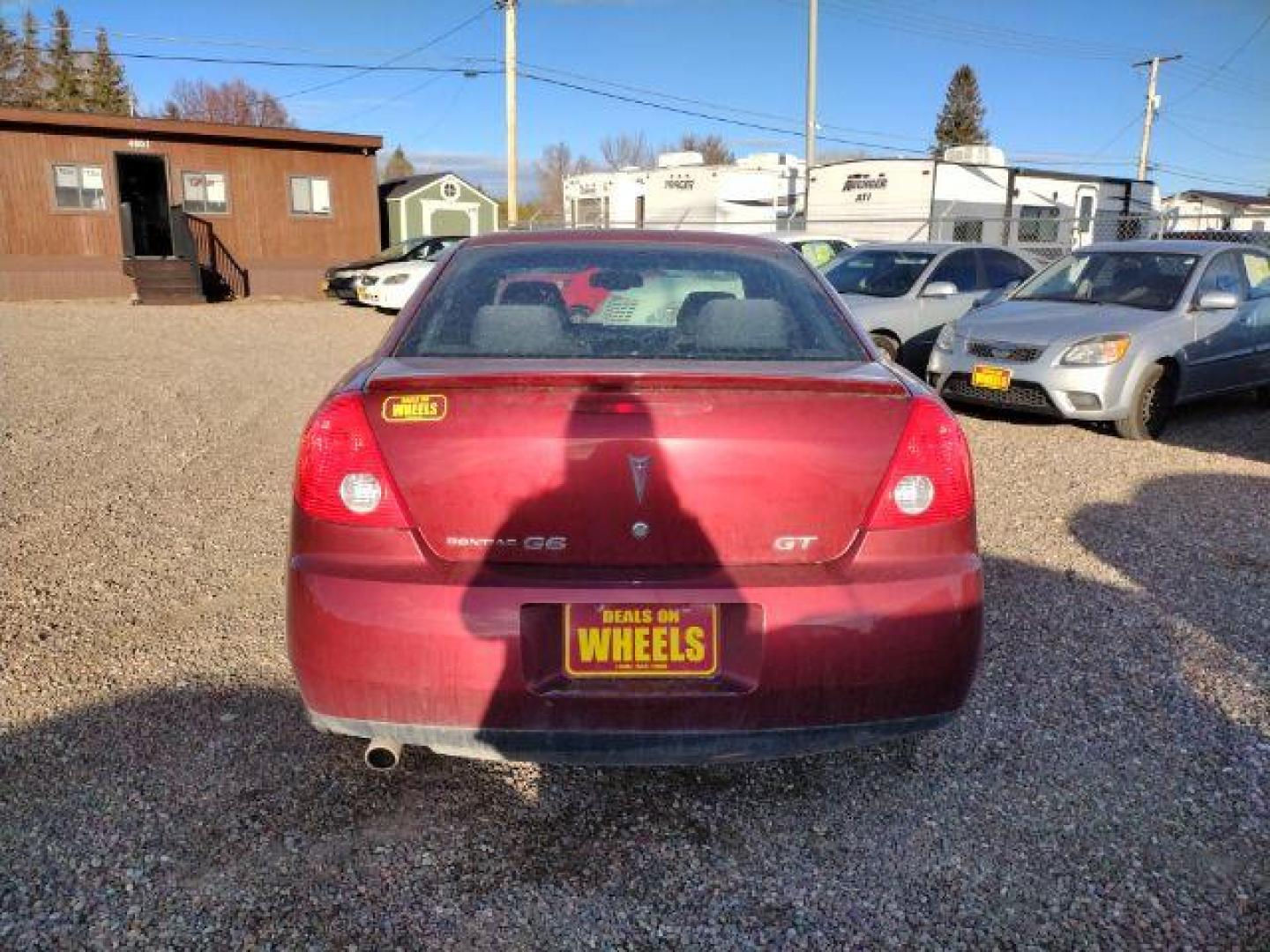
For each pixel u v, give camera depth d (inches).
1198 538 188.7
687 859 94.0
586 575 85.4
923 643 87.2
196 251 780.0
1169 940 84.4
